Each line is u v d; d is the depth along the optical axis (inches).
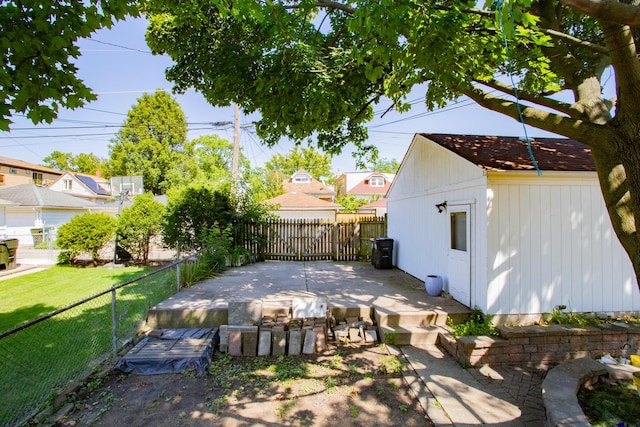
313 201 797.2
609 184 125.8
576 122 132.0
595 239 205.6
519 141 271.9
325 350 194.4
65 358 172.9
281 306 224.8
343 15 251.9
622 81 114.3
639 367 152.2
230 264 402.6
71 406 134.9
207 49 235.3
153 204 504.1
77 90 101.5
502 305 199.0
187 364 167.0
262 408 136.4
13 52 88.4
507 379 160.6
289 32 181.3
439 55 139.1
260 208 467.8
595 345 183.0
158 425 124.6
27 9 89.7
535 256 201.2
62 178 1293.1
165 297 254.7
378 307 225.6
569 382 131.7
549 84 194.7
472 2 126.6
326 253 470.3
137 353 172.7
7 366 163.6
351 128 353.1
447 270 256.5
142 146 1217.4
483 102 172.7
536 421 126.8
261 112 249.6
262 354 187.9
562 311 202.5
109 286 346.9
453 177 244.4
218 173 991.6
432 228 287.7
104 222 490.3
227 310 216.1
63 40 93.1
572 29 221.1
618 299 207.2
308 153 1492.4
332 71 206.5
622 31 108.2
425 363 176.2
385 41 141.6
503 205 199.3
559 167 197.9
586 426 101.6
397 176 396.2
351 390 150.8
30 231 800.9
